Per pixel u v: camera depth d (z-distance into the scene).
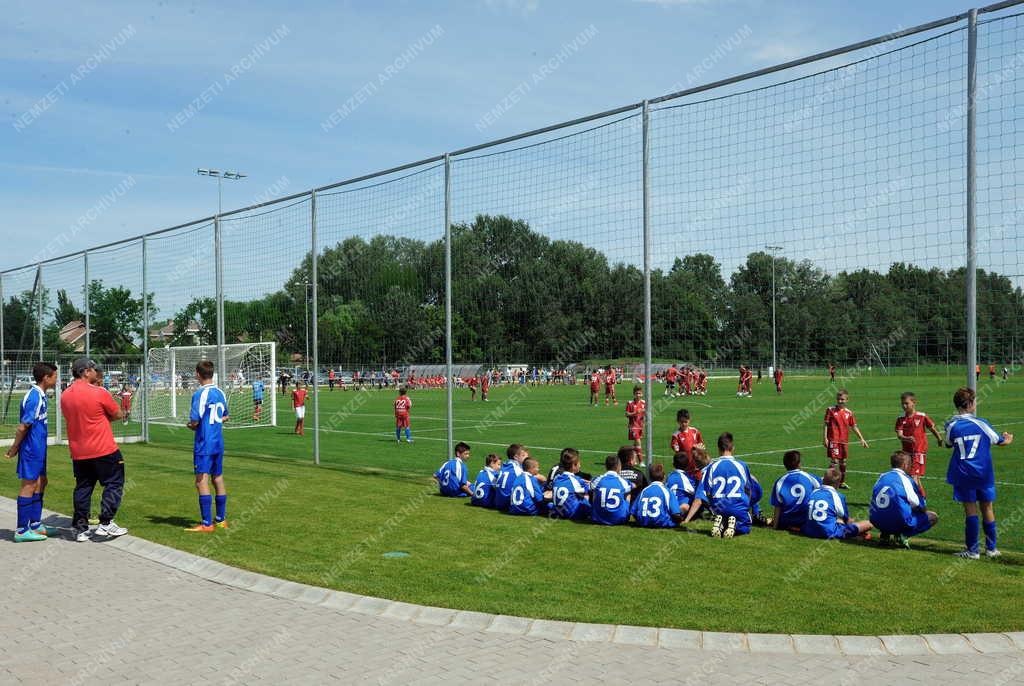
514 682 5.11
